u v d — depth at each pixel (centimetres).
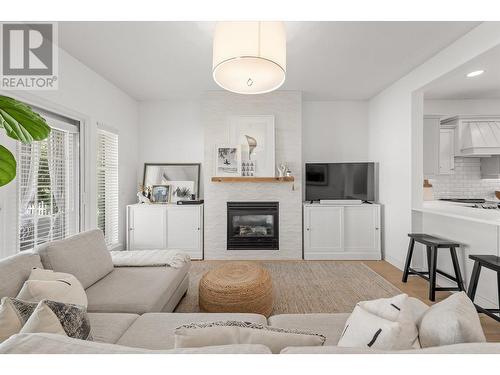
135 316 170
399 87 376
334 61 318
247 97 423
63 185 297
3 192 220
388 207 411
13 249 229
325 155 475
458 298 108
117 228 407
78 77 308
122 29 247
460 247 285
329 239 427
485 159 479
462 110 472
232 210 426
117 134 404
